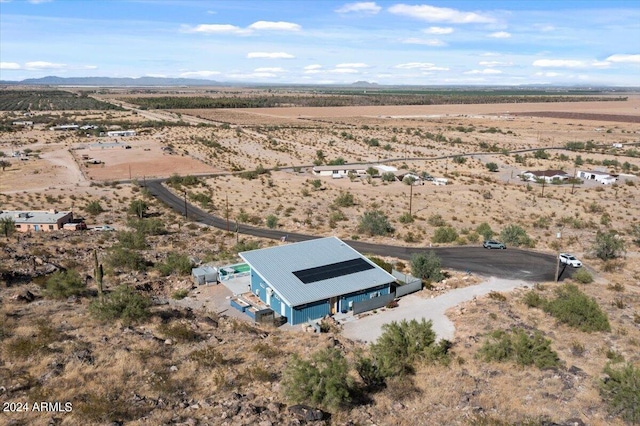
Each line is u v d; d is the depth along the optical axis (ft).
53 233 218.18
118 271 163.53
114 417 74.02
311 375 83.51
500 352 104.17
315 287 139.03
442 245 214.28
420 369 100.27
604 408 82.89
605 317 121.29
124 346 101.81
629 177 396.78
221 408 78.48
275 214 280.51
